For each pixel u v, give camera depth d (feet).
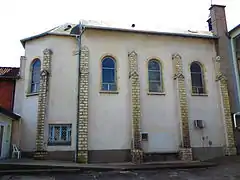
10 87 56.65
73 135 49.19
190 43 59.00
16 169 38.01
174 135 52.80
